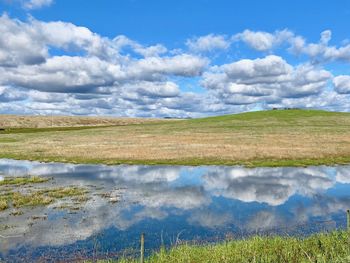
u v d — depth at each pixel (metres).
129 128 97.50
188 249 12.52
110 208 20.98
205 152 46.94
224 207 21.33
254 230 16.78
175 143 57.66
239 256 11.38
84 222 18.16
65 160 44.62
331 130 73.19
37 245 14.90
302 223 17.89
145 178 31.77
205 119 116.69
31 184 29.14
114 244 14.95
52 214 19.61
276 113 117.00
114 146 56.12
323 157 42.41
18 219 18.66
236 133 71.69
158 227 17.38
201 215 19.52
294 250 11.79
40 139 75.06
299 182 29.23
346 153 44.72
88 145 58.91
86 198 23.61
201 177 31.98
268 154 44.19
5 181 30.38
